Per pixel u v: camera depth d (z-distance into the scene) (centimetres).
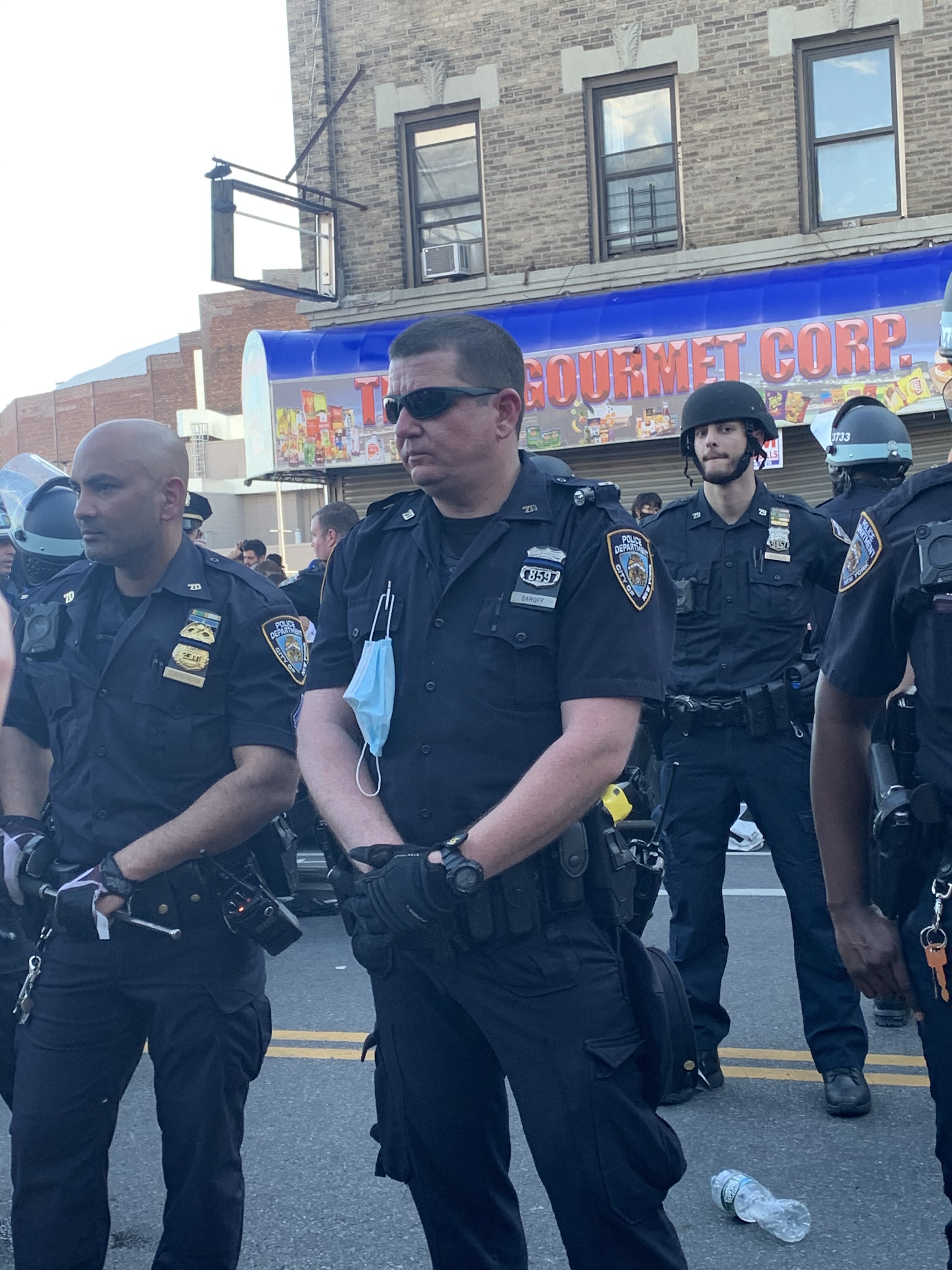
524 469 232
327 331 1396
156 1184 371
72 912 250
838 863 217
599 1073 213
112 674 266
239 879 263
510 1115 402
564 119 1341
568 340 1286
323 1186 363
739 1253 313
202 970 258
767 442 422
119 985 256
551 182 1352
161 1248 262
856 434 523
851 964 216
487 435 222
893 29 1231
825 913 400
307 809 317
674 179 1320
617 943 226
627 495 1320
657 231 1329
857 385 1180
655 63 1298
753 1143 375
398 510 239
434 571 226
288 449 1377
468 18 1372
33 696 290
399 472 1408
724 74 1279
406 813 222
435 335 221
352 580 238
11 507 451
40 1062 256
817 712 218
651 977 221
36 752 295
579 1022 214
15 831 275
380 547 237
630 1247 214
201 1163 258
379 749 225
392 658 226
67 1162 256
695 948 414
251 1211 349
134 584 274
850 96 1257
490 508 228
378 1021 234
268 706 265
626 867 223
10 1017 327
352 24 1429
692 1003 414
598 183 1346
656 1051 218
